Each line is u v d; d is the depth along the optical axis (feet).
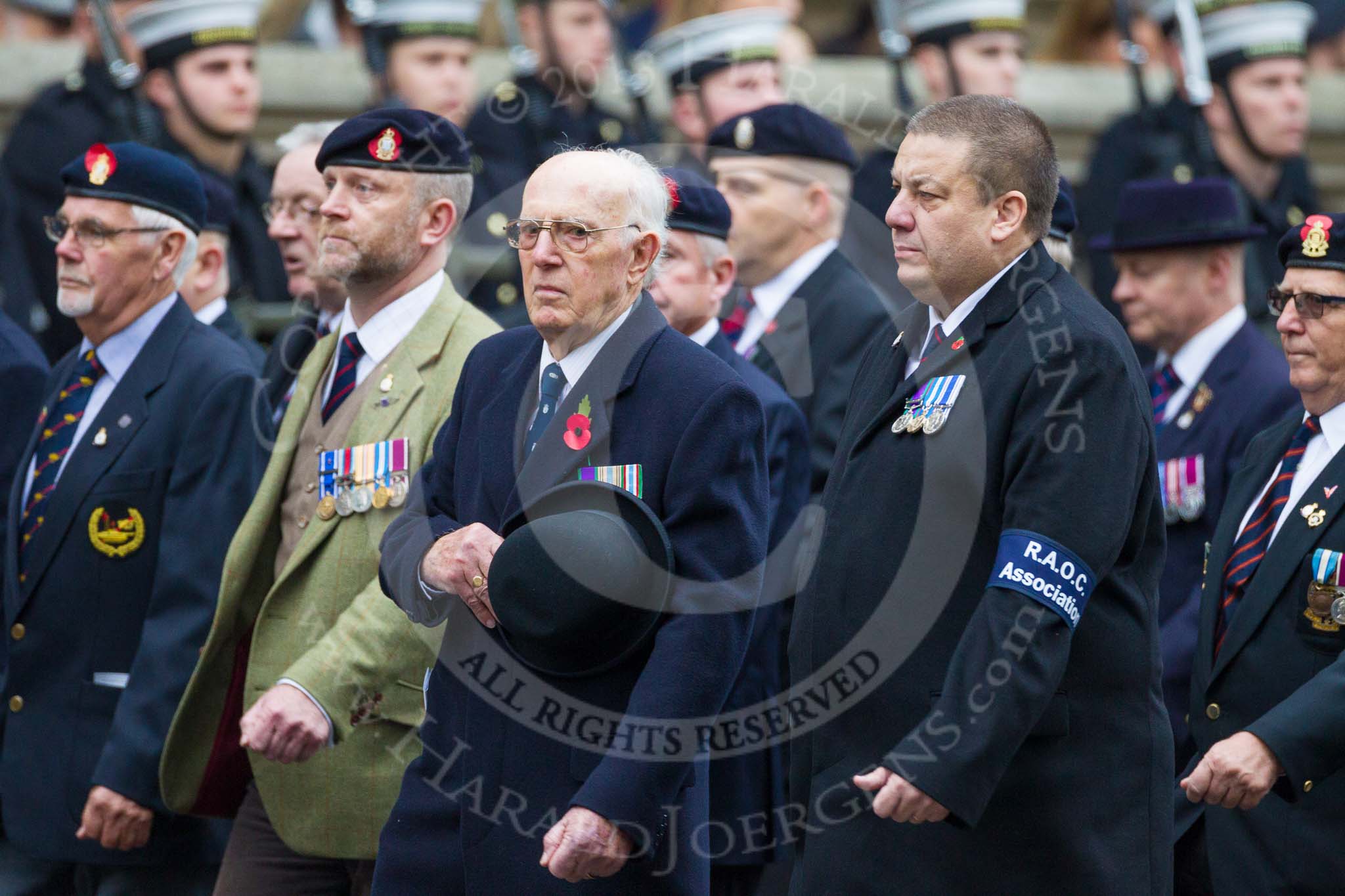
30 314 86.69
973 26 93.81
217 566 61.05
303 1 114.93
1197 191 67.67
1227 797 49.88
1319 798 53.16
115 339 64.59
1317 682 50.62
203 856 62.85
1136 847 46.62
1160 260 67.72
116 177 63.77
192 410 62.39
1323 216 55.36
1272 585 54.95
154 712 59.77
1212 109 97.30
